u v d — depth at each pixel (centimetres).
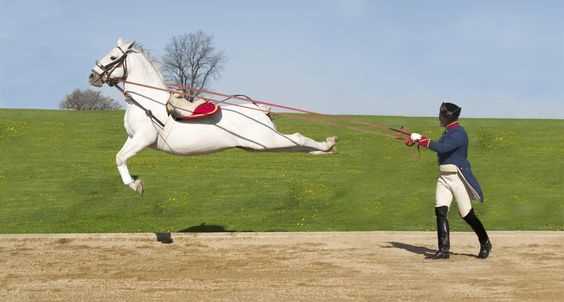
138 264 986
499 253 1088
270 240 1220
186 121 1067
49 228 1485
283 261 1011
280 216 1653
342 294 782
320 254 1076
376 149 2647
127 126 1084
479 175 2198
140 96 1072
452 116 1027
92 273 916
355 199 1839
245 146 1083
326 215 1664
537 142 2823
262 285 834
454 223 1528
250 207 1756
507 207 1727
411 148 2642
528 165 2362
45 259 1028
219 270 938
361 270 937
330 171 2272
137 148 1064
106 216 1652
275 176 2178
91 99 5612
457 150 1024
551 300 750
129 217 1641
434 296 771
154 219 1617
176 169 2294
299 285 834
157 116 1065
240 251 1102
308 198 1850
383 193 1916
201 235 1247
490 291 796
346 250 1117
